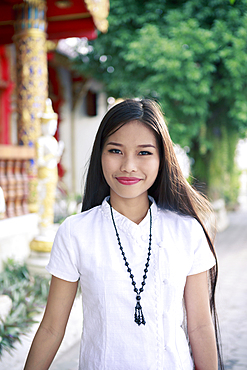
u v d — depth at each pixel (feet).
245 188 62.54
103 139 4.36
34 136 16.28
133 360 3.87
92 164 4.65
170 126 28.40
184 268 4.10
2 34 19.65
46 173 13.51
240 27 27.04
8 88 31.91
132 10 29.25
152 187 4.69
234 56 27.04
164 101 28.35
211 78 28.63
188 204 4.50
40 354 4.20
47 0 16.89
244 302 15.37
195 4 27.86
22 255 14.73
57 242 4.23
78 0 16.87
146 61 26.89
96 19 17.12
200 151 32.89
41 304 11.86
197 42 26.58
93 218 4.31
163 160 4.36
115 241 4.15
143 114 4.09
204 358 4.21
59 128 38.52
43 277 13.15
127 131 4.03
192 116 29.45
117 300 3.96
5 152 14.16
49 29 19.38
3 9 17.01
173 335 4.01
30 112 16.30
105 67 32.42
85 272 4.08
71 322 11.29
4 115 31.91
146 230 4.21
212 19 28.84
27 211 15.97
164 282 4.04
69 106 40.14
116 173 4.09
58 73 37.29
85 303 4.16
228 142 33.47
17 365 8.96
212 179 33.88
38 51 16.29
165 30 27.89
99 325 3.99
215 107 32.07
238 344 11.42
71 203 22.33
